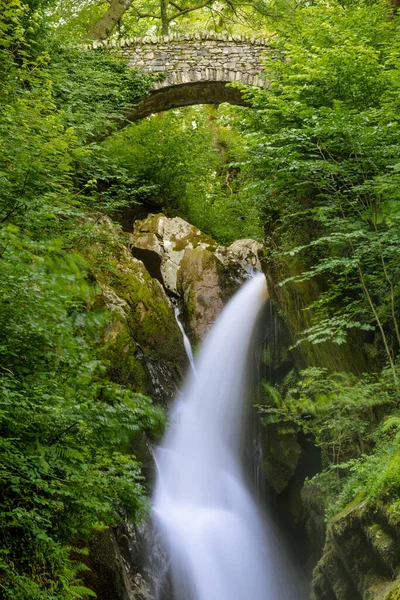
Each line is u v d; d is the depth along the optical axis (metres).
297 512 11.46
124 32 19.55
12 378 4.57
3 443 4.13
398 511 5.72
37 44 11.76
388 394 8.02
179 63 14.55
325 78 9.45
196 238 14.72
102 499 4.76
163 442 10.69
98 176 11.16
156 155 16.52
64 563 4.96
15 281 4.55
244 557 10.77
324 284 9.59
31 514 4.17
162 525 9.26
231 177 20.80
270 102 10.09
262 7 17.20
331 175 8.61
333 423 8.57
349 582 6.90
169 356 11.91
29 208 6.53
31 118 7.86
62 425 4.64
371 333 8.83
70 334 4.94
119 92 13.84
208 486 11.49
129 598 6.91
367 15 11.01
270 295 12.20
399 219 7.80
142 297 11.84
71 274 4.93
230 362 13.05
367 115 8.35
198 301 13.59
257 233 17.73
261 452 11.93
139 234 14.26
